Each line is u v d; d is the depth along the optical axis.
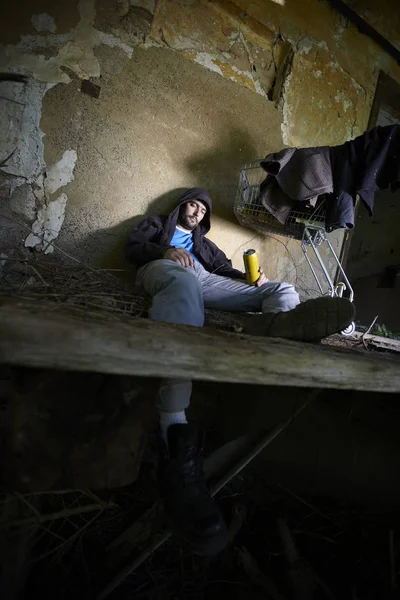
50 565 1.30
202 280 2.60
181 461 1.24
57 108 2.50
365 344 2.55
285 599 1.40
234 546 1.58
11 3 2.33
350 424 1.95
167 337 0.95
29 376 0.94
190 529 1.14
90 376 1.02
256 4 3.29
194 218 2.75
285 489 1.89
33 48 2.41
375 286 6.45
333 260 4.11
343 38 3.91
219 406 2.16
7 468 0.93
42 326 0.78
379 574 1.49
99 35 2.62
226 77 3.22
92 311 1.04
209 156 3.16
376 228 6.50
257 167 3.04
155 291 1.93
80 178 2.62
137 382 1.08
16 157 2.40
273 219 3.09
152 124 2.87
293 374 1.10
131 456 1.07
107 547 1.39
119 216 2.79
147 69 2.82
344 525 1.74
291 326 1.78
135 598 1.34
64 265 2.48
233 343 1.06
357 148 2.60
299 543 1.65
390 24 4.25
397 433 1.92
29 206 2.47
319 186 2.56
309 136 3.76
